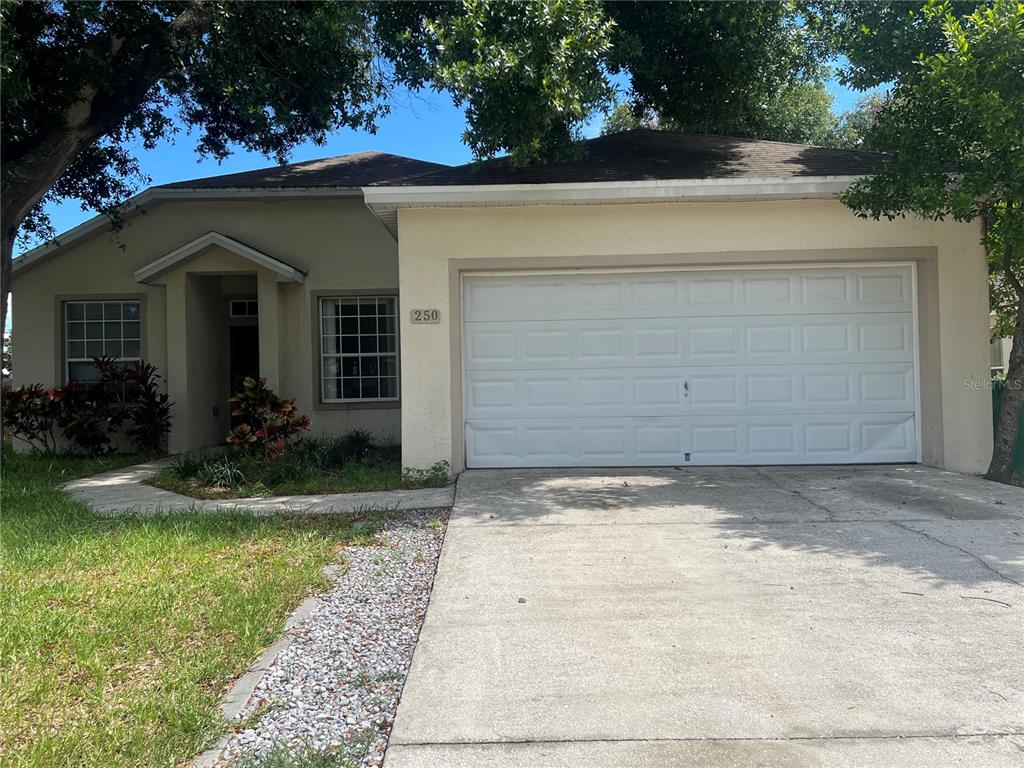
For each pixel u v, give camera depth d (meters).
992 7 7.05
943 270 8.81
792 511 6.89
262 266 12.32
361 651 4.15
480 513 6.96
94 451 12.17
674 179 8.50
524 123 8.26
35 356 13.11
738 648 4.09
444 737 3.25
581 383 9.14
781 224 8.84
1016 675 3.75
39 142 10.36
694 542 5.98
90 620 4.46
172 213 13.08
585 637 4.26
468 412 9.14
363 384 13.10
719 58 11.44
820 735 3.24
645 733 3.27
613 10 10.48
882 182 7.88
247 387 10.42
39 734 3.23
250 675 3.84
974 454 8.82
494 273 9.09
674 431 9.12
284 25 10.34
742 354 9.09
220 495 8.41
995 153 7.07
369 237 13.02
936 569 5.28
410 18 9.94
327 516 7.08
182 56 10.62
